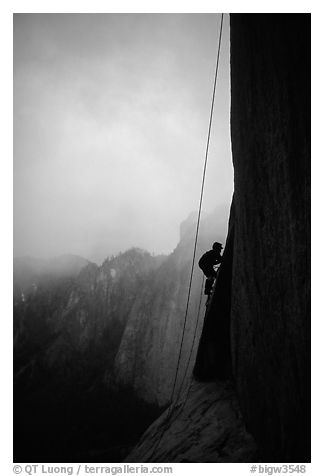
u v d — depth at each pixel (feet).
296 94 9.97
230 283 28.04
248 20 14.65
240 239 21.12
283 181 11.68
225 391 26.25
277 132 11.98
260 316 16.28
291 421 12.39
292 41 9.93
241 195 19.81
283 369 12.94
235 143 21.15
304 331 10.38
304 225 10.01
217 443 20.56
